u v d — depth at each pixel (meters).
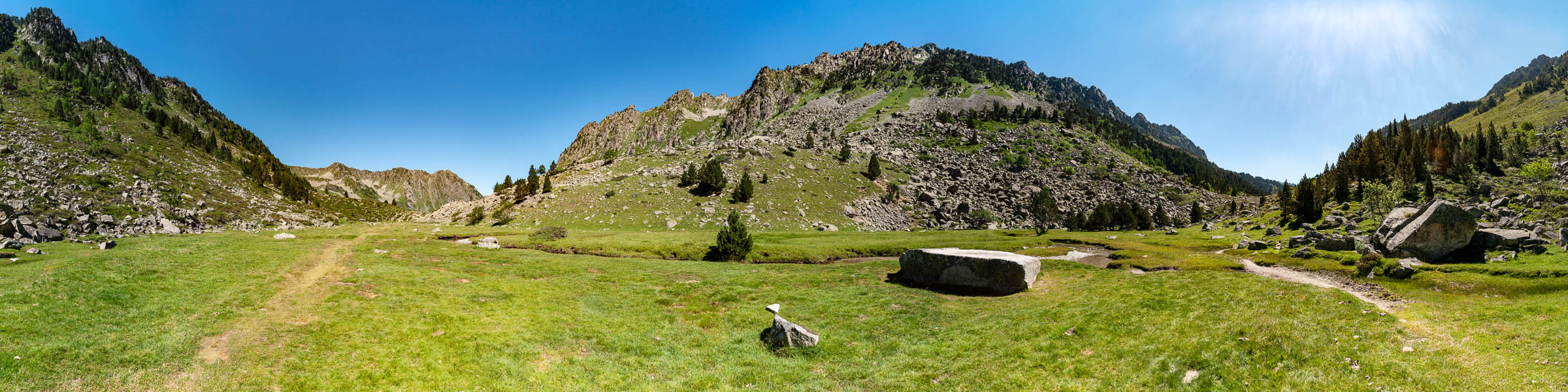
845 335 24.89
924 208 136.12
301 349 19.55
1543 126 141.25
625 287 35.41
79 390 14.98
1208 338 19.44
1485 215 47.81
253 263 35.06
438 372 18.81
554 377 19.41
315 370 18.03
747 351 22.78
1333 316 20.22
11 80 174.50
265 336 20.42
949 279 34.59
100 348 17.69
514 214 104.00
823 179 140.75
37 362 16.16
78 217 54.19
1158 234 79.50
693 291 34.09
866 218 120.69
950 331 24.44
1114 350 19.78
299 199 147.75
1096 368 18.47
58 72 194.75
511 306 27.86
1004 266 32.69
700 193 119.00
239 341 19.69
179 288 26.48
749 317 27.75
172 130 176.25
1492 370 13.98
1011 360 20.09
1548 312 17.66
